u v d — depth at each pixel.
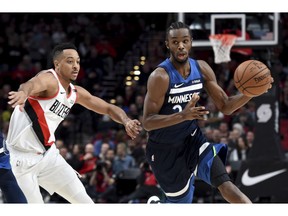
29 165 5.32
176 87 5.43
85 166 11.52
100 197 11.07
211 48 10.12
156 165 5.88
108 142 13.37
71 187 5.45
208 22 10.10
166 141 5.69
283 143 14.98
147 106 5.43
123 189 11.58
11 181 5.15
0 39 18.70
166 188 6.01
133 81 17.09
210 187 10.48
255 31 10.05
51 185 5.48
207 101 14.47
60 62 5.23
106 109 5.60
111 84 17.34
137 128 5.39
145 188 10.56
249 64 5.30
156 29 19.11
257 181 9.99
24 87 4.85
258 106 10.06
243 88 5.29
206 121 13.38
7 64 18.39
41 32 18.77
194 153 5.67
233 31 10.09
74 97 5.41
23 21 18.95
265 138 10.02
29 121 5.28
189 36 5.40
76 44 18.38
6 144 5.33
